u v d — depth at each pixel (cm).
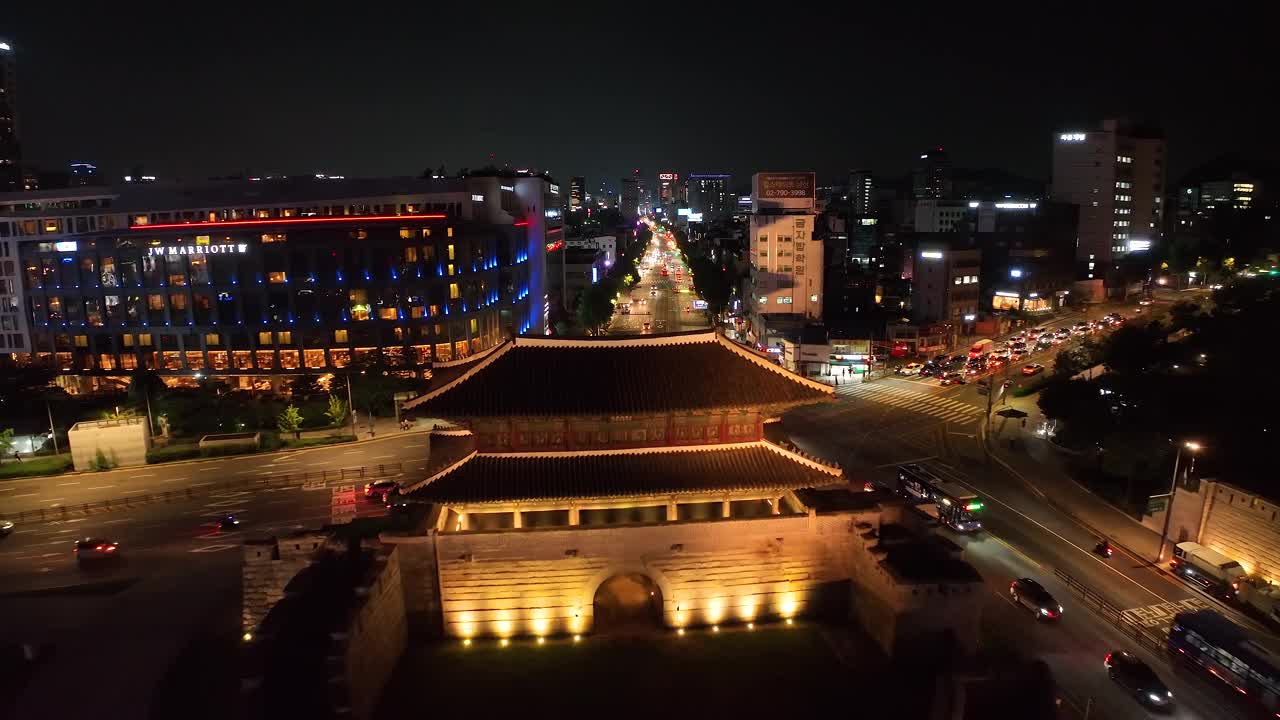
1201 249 17712
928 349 12425
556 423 3847
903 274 17175
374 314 10556
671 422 3912
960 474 7206
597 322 14412
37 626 4697
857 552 3912
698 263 18862
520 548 3803
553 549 3819
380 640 3444
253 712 3012
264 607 4266
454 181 12850
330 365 10512
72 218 12000
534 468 3800
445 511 4112
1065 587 4975
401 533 3784
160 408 8956
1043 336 13150
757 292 14112
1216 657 3944
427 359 10906
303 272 10350
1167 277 18212
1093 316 15288
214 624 4678
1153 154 19200
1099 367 9538
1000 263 16475
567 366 3956
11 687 4044
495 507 3972
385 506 6600
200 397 9100
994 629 4441
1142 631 4459
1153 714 3694
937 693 3152
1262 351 7288
